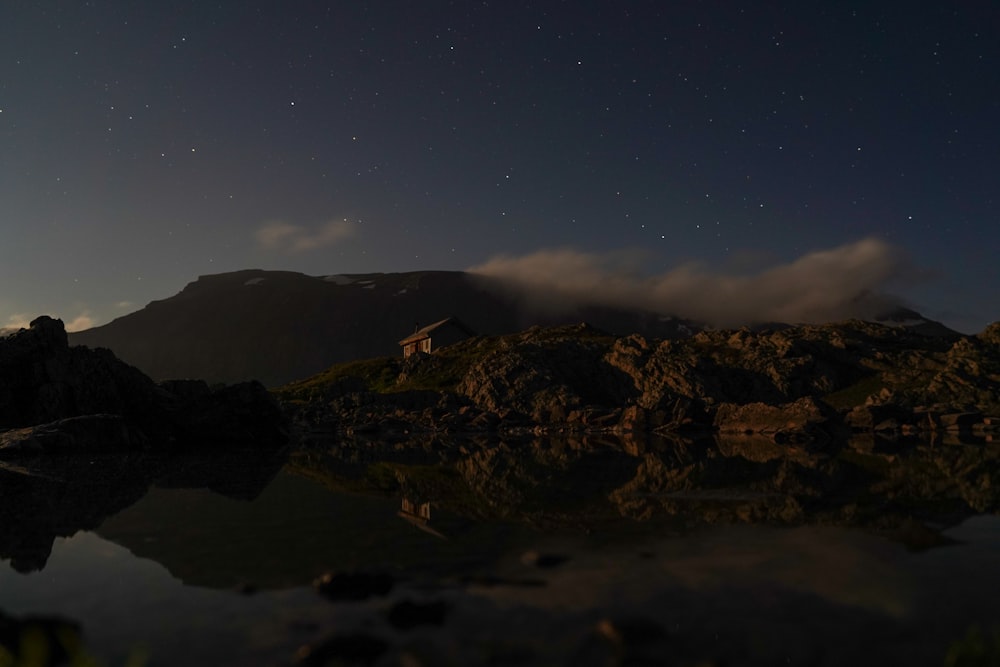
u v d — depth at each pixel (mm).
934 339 104875
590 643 3609
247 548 6512
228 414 33500
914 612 4156
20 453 23656
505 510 9156
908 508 8938
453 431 52750
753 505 9438
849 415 53469
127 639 3797
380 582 4918
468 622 3994
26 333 33031
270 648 3617
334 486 12844
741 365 85250
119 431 27344
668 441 35906
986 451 24812
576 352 88000
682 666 3283
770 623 3947
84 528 7844
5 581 5238
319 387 99688
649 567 5445
